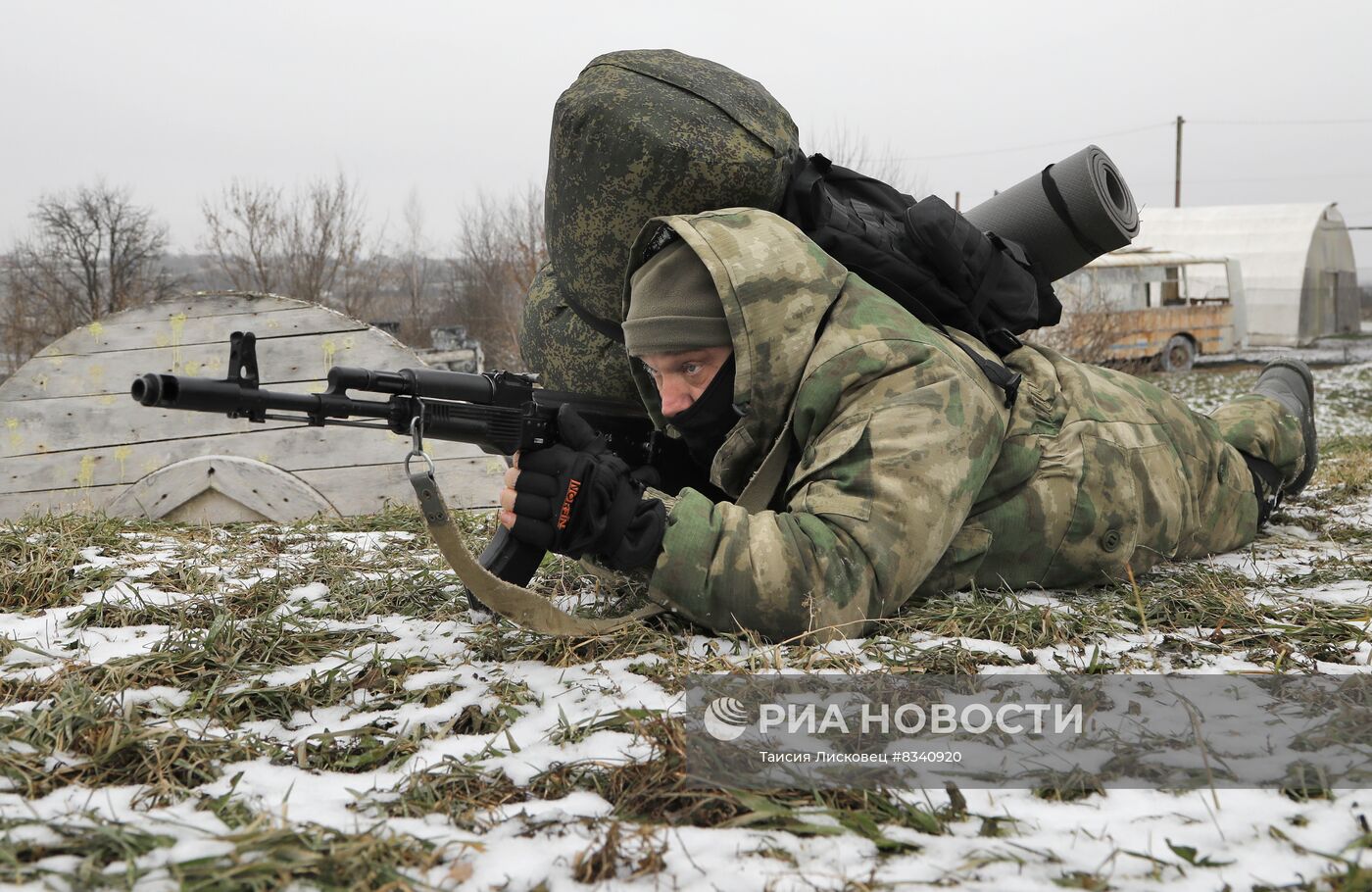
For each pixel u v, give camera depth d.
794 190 2.97
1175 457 3.18
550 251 3.35
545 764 1.84
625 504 2.32
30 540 3.47
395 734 2.01
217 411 2.11
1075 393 3.05
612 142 2.98
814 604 2.35
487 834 1.60
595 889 1.44
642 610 2.54
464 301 31.86
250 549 3.79
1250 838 1.58
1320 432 12.64
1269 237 30.53
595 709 2.08
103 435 5.13
